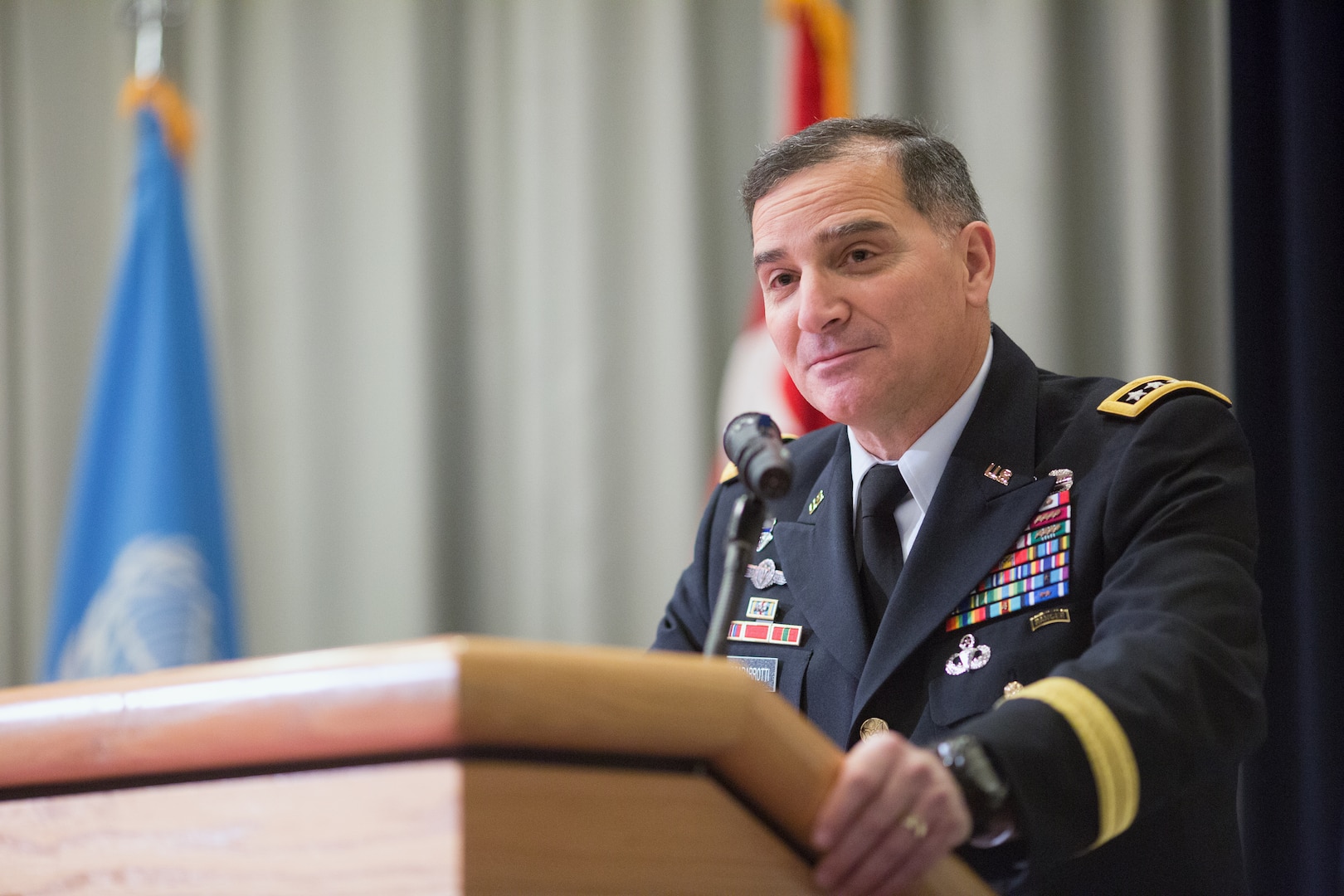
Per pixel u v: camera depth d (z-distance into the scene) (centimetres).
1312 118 776
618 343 1076
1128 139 967
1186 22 973
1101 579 382
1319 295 765
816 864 234
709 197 1078
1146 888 363
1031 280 973
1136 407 404
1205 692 310
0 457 1157
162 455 969
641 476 1066
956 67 1024
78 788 245
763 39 1079
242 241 1161
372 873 208
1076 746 282
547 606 1069
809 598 430
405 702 205
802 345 430
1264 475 781
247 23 1180
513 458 1100
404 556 1093
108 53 1195
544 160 1102
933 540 406
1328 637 738
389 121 1140
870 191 426
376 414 1117
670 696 216
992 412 428
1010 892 358
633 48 1101
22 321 1178
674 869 218
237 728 221
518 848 206
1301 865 733
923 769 239
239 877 221
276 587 1121
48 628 1004
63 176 1181
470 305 1119
